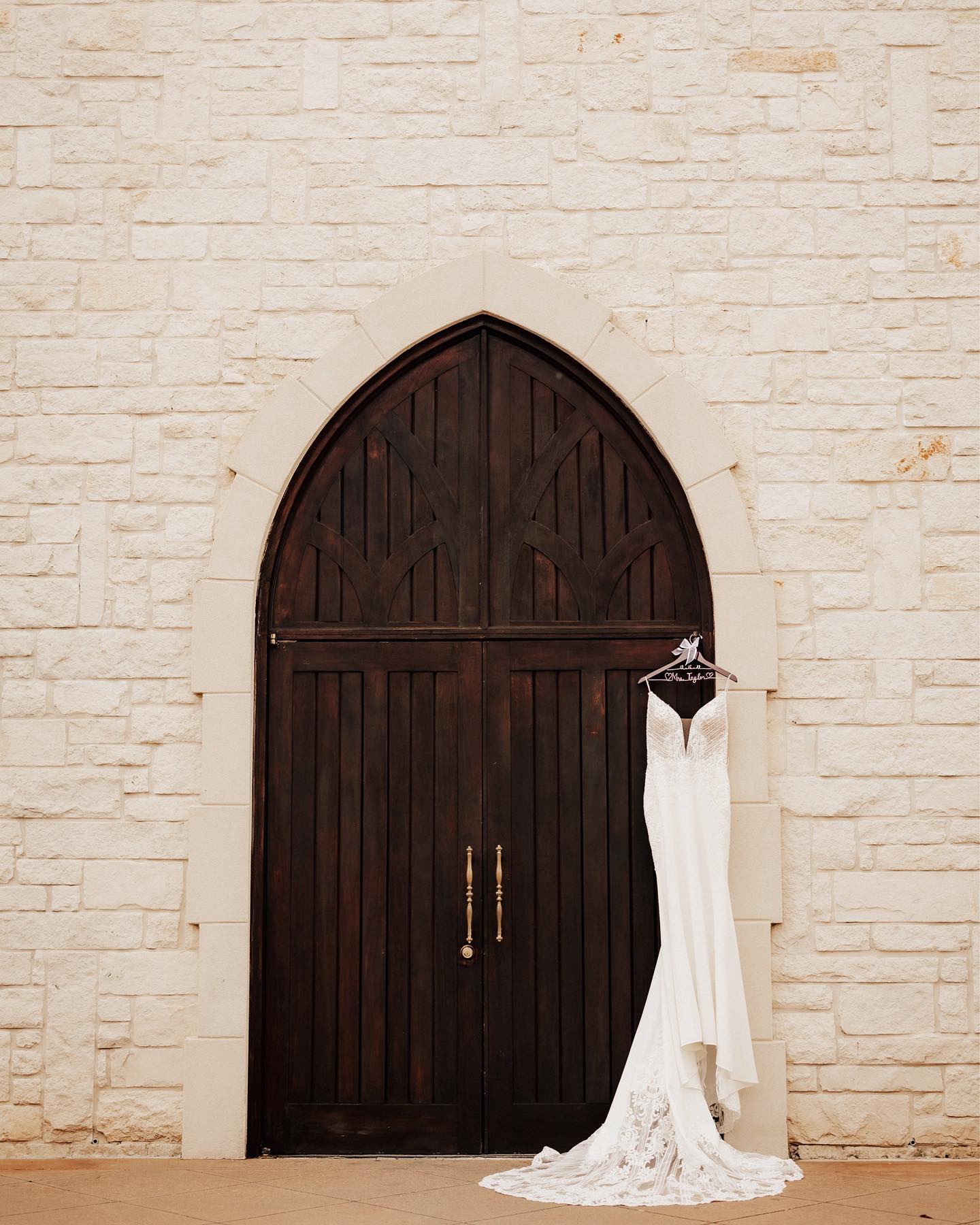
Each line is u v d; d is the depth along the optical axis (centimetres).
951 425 470
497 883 461
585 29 484
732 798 452
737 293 475
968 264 475
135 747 463
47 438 476
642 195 479
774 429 471
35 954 454
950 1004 445
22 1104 447
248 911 453
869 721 458
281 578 479
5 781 461
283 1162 438
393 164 481
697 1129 412
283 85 484
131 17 488
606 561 476
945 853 452
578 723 470
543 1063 455
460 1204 374
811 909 450
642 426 477
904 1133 440
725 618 460
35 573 470
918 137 479
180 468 475
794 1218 356
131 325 479
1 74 485
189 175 483
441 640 475
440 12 485
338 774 470
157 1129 446
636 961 458
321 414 474
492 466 480
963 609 462
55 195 483
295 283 479
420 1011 459
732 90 481
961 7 480
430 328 476
